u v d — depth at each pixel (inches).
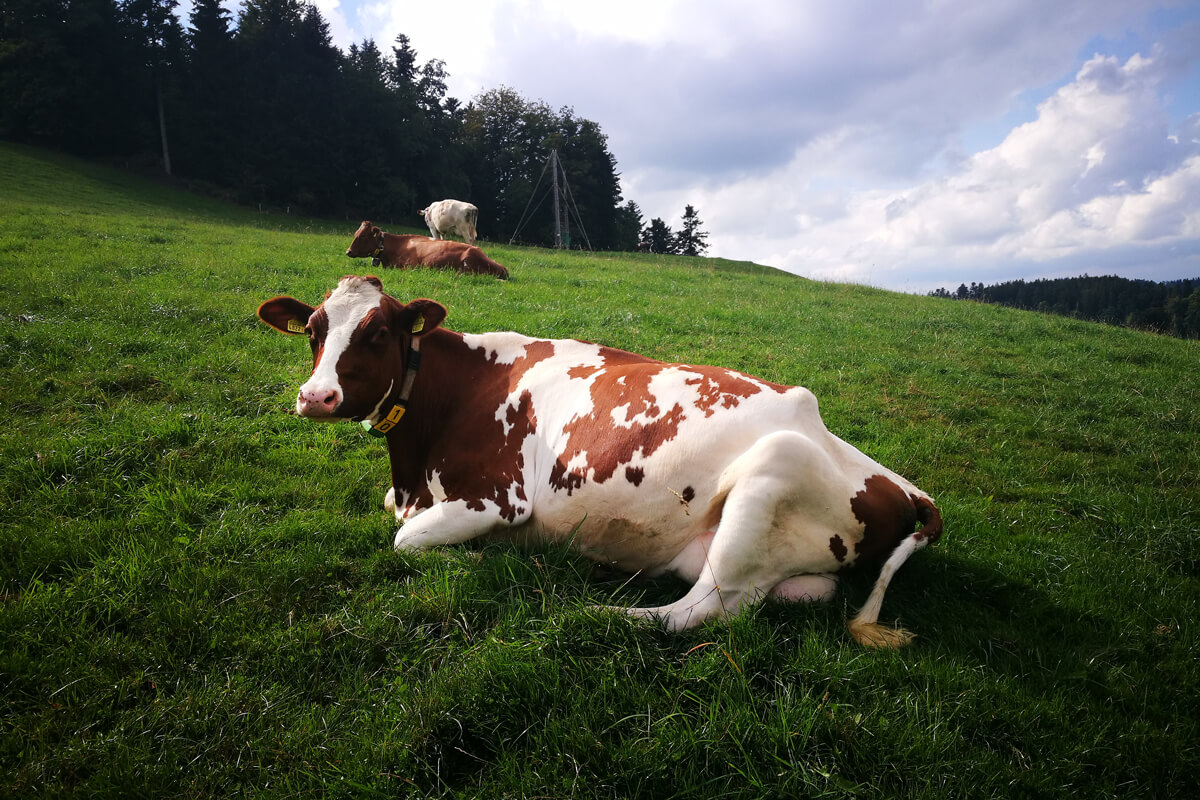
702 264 1542.8
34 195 1150.3
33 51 2078.0
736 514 135.6
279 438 229.5
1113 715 120.6
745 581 137.7
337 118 2458.2
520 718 109.4
